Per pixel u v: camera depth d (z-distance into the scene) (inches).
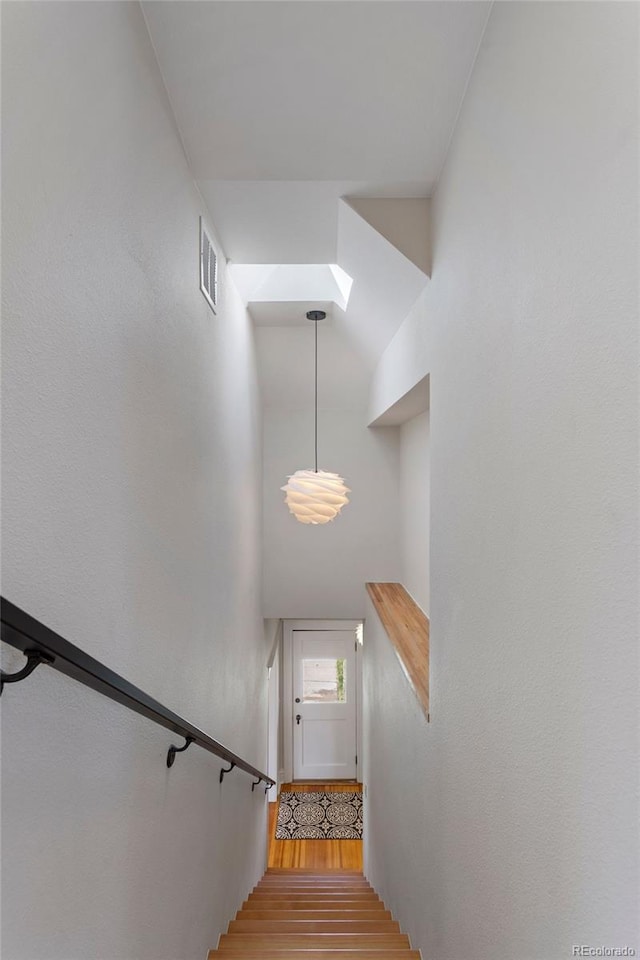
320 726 323.9
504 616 64.7
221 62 78.2
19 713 40.4
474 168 79.2
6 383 38.9
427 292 114.7
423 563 189.6
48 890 44.5
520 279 59.7
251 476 193.9
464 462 83.7
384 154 97.6
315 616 242.7
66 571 48.5
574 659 46.3
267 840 252.4
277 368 221.5
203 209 109.1
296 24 73.5
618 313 39.5
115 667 60.2
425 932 107.0
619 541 39.4
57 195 46.4
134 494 66.5
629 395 38.1
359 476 243.6
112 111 59.6
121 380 62.1
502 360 65.9
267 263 141.6
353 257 131.4
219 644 127.3
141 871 67.0
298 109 87.4
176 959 82.6
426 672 128.3
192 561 98.9
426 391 139.1
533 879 55.0
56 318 46.3
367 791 221.9
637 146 37.0
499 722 66.1
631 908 37.7
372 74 81.4
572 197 47.0
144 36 71.4
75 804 49.4
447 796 91.9
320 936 119.5
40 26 43.5
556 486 50.1
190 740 81.3
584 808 44.5
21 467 41.0
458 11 71.6
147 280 71.9
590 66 43.6
